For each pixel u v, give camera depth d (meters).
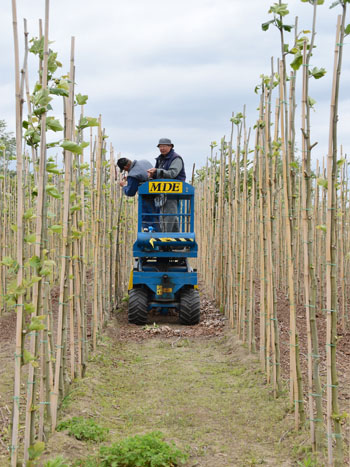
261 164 5.95
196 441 4.56
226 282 9.98
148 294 10.01
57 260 12.43
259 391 5.71
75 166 5.16
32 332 3.36
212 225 12.05
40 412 3.99
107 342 8.02
